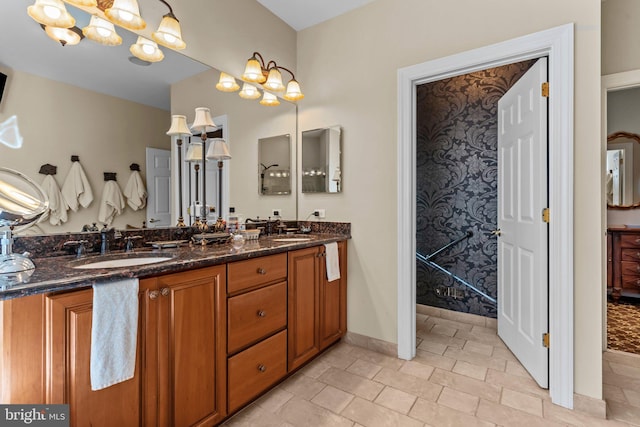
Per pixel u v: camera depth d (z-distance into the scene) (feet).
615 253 11.46
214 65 6.74
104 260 4.59
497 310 8.66
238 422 4.94
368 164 7.62
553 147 5.46
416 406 5.37
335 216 8.21
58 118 4.58
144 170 5.66
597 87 5.10
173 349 4.08
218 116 6.95
